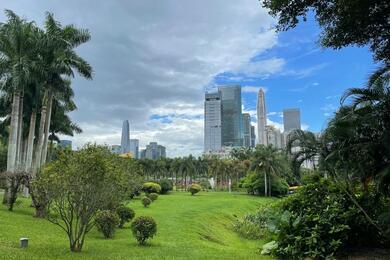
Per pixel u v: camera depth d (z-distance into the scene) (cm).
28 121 4144
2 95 3619
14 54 3161
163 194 7325
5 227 1741
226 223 3400
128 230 2097
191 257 1310
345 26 1011
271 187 8031
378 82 1180
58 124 4862
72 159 1331
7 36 3133
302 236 1273
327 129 1321
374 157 1244
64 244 1465
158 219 2753
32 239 1527
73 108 4328
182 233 2142
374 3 923
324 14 1020
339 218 1285
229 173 10131
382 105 1183
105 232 1788
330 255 1205
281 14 1028
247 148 11825
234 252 1455
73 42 3441
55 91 3497
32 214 2378
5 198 2839
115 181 1369
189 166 10650
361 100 1215
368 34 1032
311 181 1526
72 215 1344
